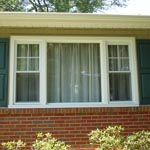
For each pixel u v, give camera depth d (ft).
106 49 21.08
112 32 21.16
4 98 19.80
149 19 19.62
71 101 20.76
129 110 20.57
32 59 20.61
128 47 21.50
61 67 20.97
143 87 20.97
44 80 20.25
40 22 19.27
